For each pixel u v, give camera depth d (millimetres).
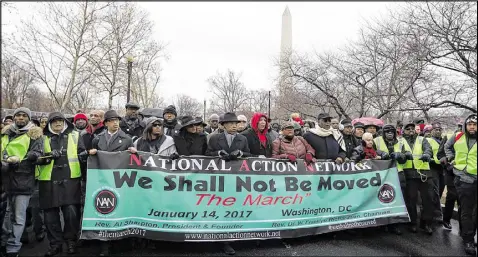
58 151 4516
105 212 4488
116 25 25125
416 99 9766
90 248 4770
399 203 5750
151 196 4668
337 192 5438
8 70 29750
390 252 4938
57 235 4582
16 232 4348
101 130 5918
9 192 4355
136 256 4539
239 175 5020
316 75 16391
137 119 6887
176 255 4613
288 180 5219
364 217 5523
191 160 4898
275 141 5527
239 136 5215
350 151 6223
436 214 6324
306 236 5531
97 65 23797
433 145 6695
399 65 11555
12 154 4305
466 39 8453
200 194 4824
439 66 9055
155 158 4793
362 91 14031
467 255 4855
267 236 4949
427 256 4809
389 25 13172
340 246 5129
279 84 20312
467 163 4914
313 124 9523
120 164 4645
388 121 13773
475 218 4926
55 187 4512
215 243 5090
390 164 5844
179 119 7277
